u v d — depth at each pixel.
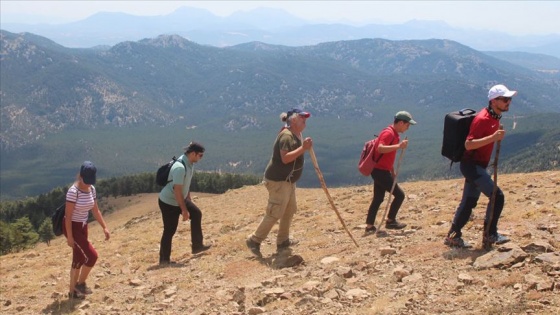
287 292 7.87
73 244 9.63
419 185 19.55
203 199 30.09
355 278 8.12
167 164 11.46
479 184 8.12
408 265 8.20
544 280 6.54
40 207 131.50
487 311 5.93
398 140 10.70
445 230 10.02
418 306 6.50
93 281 10.93
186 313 7.89
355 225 12.45
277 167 10.24
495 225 8.30
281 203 10.46
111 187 145.88
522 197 12.60
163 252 11.69
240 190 31.05
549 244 7.79
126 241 17.17
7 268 14.85
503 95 7.62
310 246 10.82
